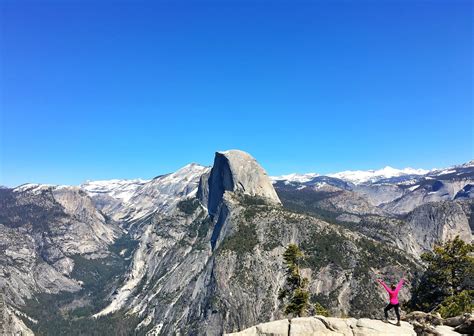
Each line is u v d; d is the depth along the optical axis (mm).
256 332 41031
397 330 36656
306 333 39219
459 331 36781
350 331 37938
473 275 64750
